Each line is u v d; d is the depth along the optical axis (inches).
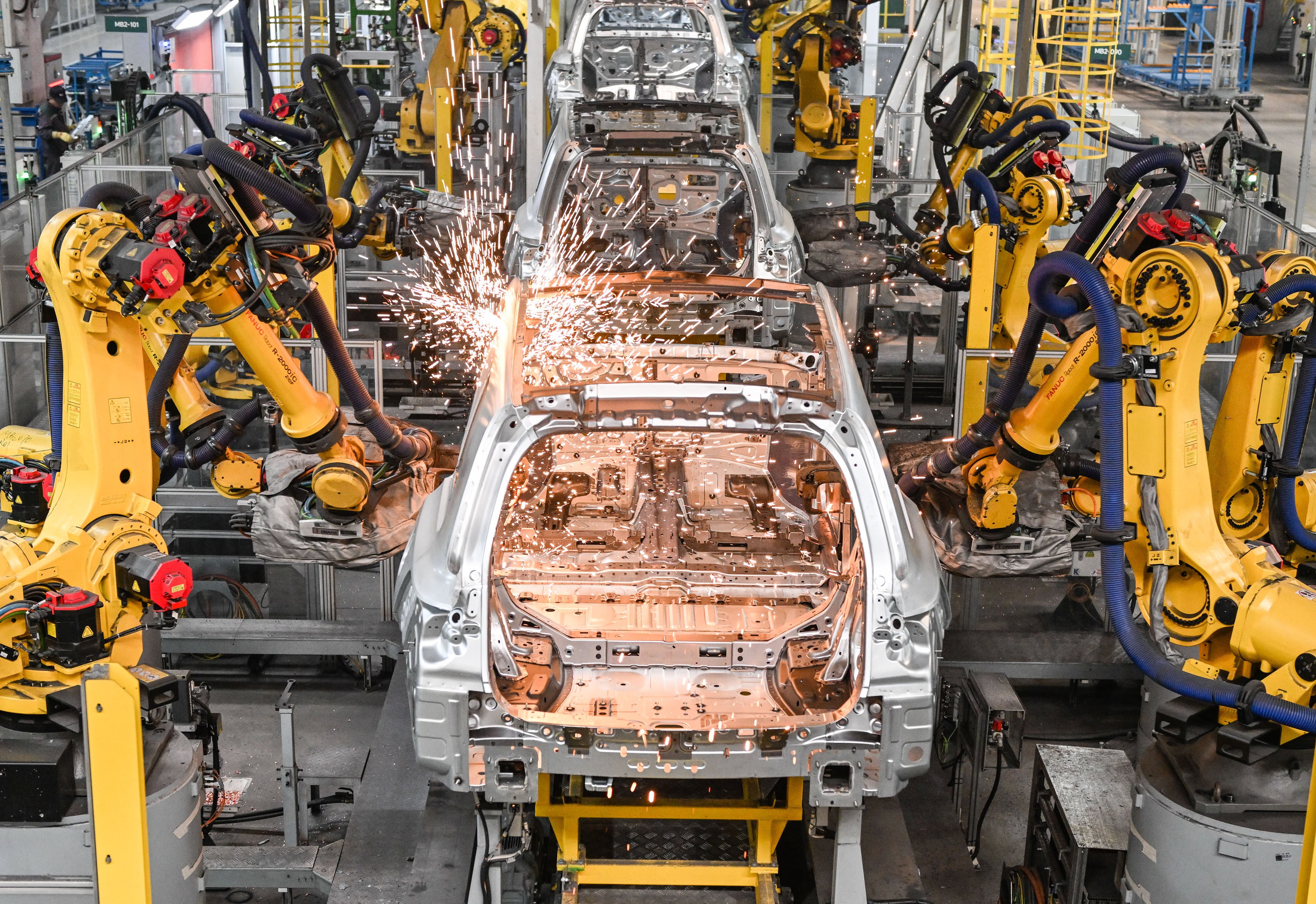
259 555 216.7
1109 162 519.2
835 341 185.0
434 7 414.9
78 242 145.7
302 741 220.5
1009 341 287.1
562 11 452.4
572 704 163.0
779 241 291.7
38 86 490.3
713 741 149.3
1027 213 278.5
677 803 163.0
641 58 353.7
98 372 151.4
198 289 165.3
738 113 311.9
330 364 217.8
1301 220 443.5
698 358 183.5
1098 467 204.8
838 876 158.2
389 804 185.9
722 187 302.8
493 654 159.5
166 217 157.5
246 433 263.7
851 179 434.3
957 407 232.8
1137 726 233.9
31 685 148.8
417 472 220.2
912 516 167.6
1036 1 426.0
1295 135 745.0
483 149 440.1
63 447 153.4
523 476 216.7
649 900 162.2
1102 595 253.9
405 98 473.7
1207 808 147.5
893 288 386.6
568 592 181.9
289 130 208.1
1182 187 164.9
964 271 320.8
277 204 189.8
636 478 218.2
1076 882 159.9
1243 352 170.9
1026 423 197.5
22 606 144.9
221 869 171.9
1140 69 852.6
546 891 180.5
